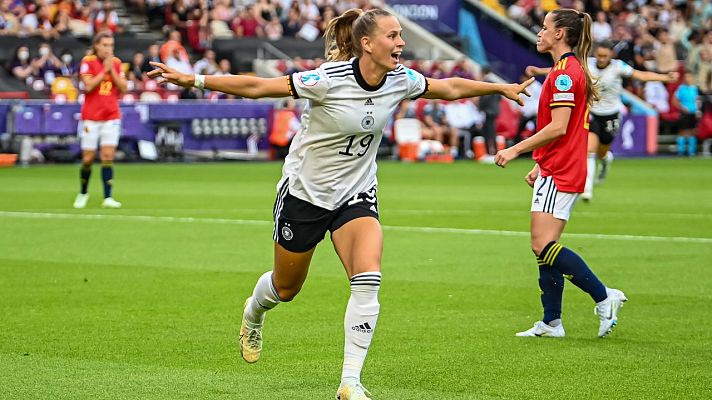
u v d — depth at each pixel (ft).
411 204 77.71
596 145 78.02
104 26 134.21
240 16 144.87
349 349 25.93
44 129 118.21
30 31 130.82
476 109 134.72
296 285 28.25
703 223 66.39
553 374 29.37
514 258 51.55
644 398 26.94
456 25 158.92
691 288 43.42
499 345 33.06
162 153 124.06
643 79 75.87
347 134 26.43
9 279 45.11
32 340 33.45
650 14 159.53
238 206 75.41
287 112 127.75
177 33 132.77
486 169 117.29
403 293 42.16
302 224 27.20
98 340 33.53
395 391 27.58
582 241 57.88
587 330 35.53
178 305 39.52
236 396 27.02
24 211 71.67
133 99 125.80
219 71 132.16
